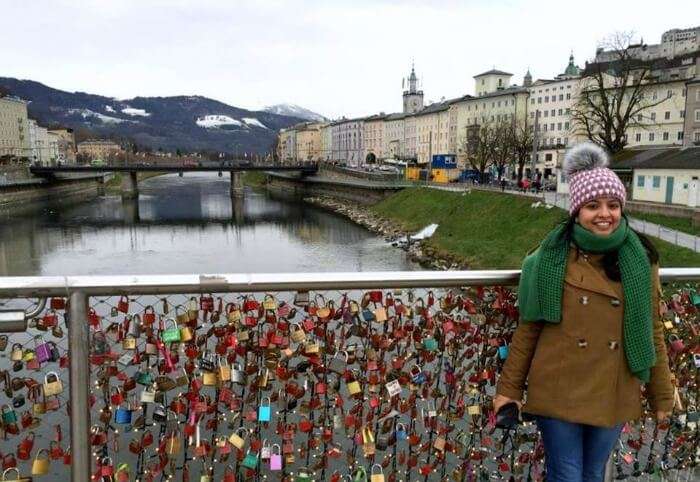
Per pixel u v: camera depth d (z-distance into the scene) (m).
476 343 3.17
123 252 44.03
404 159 123.00
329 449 3.18
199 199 92.00
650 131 72.69
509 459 3.57
